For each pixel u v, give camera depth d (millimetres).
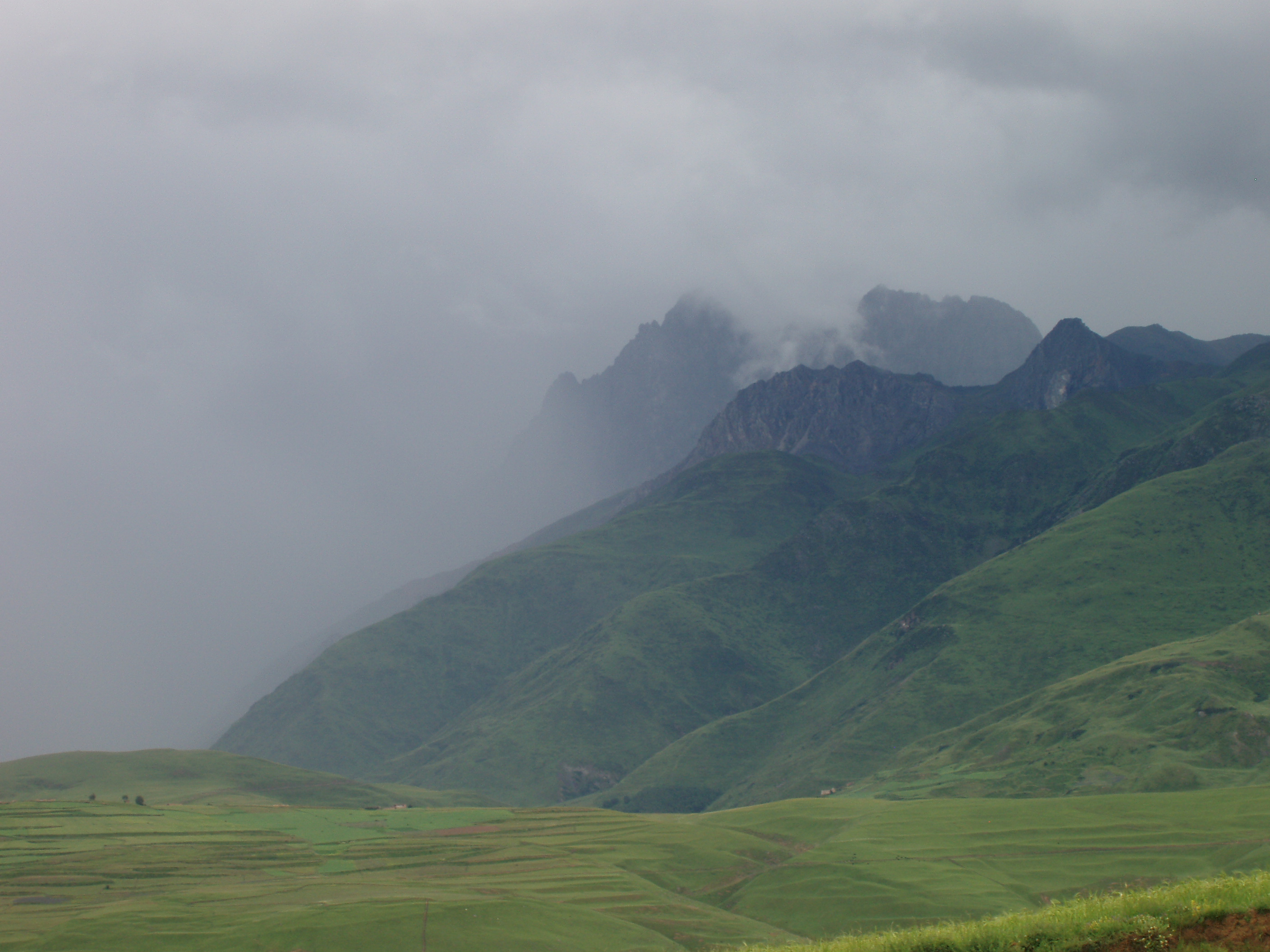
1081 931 36125
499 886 151000
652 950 116625
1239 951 32438
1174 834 155875
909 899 140375
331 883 153375
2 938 118438
